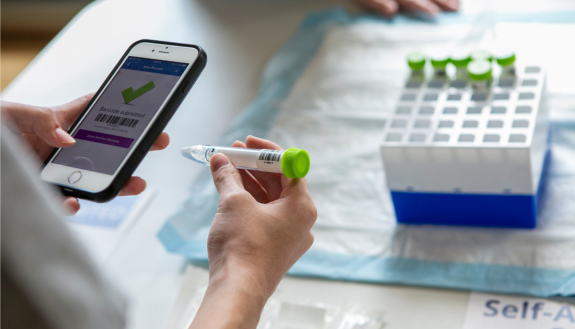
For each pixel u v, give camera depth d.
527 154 0.68
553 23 1.09
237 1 1.54
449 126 0.75
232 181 0.48
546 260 0.70
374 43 1.23
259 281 0.43
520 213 0.74
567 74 0.98
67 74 1.30
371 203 0.86
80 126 0.55
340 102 1.09
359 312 0.68
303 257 0.79
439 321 0.66
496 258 0.72
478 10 1.24
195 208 0.88
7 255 0.24
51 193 0.50
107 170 0.51
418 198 0.78
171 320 0.70
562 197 0.79
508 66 0.79
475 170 0.72
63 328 0.25
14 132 0.52
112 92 0.56
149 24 1.48
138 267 0.80
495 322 0.64
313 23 1.35
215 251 0.44
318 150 0.99
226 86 1.23
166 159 1.03
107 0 1.66
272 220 0.46
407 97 0.83
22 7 2.42
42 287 0.24
